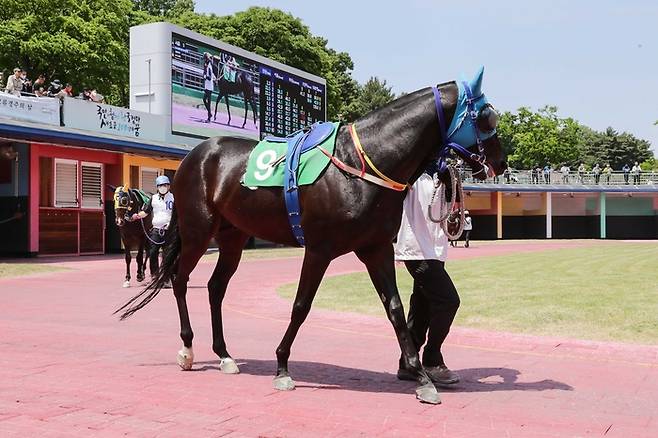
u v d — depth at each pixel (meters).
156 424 4.54
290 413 4.83
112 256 23.86
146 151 24.83
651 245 37.31
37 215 22.38
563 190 51.28
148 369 6.32
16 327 8.96
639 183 53.09
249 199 5.90
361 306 11.21
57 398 5.18
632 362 6.91
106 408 4.92
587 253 26.75
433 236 5.69
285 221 5.75
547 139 75.56
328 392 5.48
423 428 4.52
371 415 4.80
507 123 76.88
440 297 5.64
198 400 5.18
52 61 33.94
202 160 6.35
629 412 5.02
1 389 5.46
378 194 5.29
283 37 42.81
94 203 24.88
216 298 6.46
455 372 6.39
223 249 6.56
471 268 18.17
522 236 53.00
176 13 50.84
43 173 22.86
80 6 35.56
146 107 26.55
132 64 26.81
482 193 50.59
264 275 18.39
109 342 7.85
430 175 5.75
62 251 23.50
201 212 6.29
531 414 4.91
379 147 5.31
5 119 19.33
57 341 7.87
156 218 14.37
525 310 9.98
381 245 5.48
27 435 4.30
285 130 33.84
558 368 6.61
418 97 5.39
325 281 15.31
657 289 12.45
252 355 7.21
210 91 28.73
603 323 8.96
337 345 7.83
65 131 21.16
